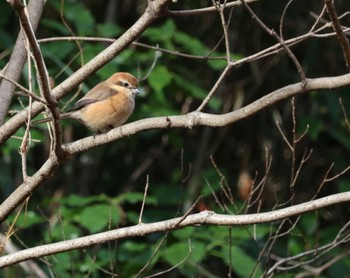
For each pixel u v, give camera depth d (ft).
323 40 51.42
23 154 23.43
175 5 49.67
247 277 36.09
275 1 52.49
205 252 36.83
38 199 50.49
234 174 53.88
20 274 41.68
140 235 22.07
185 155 53.26
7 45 41.78
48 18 46.75
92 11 53.36
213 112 52.65
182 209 47.34
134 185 53.42
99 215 36.47
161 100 45.14
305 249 39.34
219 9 24.09
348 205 50.21
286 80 53.52
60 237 36.52
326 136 52.80
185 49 45.91
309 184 52.75
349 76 22.11
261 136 54.08
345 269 41.29
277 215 21.25
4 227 43.70
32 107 24.47
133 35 24.45
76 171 52.70
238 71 53.52
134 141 50.70
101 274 40.04
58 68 40.83
